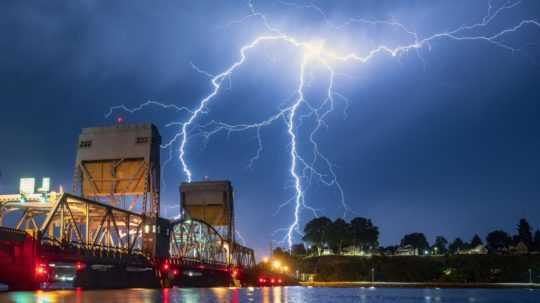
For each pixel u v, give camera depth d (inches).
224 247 5851.4
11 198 3112.7
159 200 4015.8
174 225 4340.6
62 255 2861.7
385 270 7824.8
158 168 4047.7
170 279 4156.0
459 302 3075.8
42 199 3068.4
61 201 2942.9
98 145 4013.3
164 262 4033.0
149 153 3949.3
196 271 5285.4
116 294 2984.7
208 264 5167.3
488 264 7672.2
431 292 4820.4
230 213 5930.1
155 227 3941.9
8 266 2536.9
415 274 7623.0
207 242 5231.3
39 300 2194.9
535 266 7504.9
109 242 3376.0
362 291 4950.8
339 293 4318.4
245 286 6166.3
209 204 5920.3
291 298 3270.2
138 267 3846.0
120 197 3976.4
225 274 5757.9
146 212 3932.1
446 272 7603.4
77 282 3730.3
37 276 2664.9
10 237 2559.1
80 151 4025.6
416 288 6323.8
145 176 3924.7
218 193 5915.4
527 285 6569.9
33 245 2664.9
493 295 4138.8
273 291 4569.4
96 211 3496.6
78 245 3063.5
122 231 4020.7
